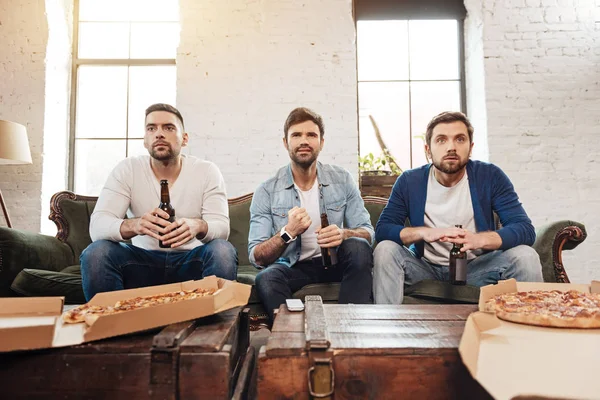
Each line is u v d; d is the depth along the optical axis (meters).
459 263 1.67
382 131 3.67
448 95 3.67
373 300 1.76
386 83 3.69
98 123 3.66
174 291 1.19
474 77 3.49
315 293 1.79
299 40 3.35
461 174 1.94
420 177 1.99
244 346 1.29
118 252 1.69
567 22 3.34
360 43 3.71
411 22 3.71
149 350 0.79
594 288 1.21
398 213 1.98
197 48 3.32
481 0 3.35
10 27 3.35
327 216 2.01
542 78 3.31
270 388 0.78
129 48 3.69
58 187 3.47
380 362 0.79
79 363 0.79
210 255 1.70
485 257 1.78
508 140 3.27
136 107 3.67
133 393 0.79
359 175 3.42
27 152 2.94
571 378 0.69
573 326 0.89
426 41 3.71
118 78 3.68
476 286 1.77
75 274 2.07
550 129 3.28
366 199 2.59
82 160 3.63
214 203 1.94
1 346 0.76
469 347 0.74
